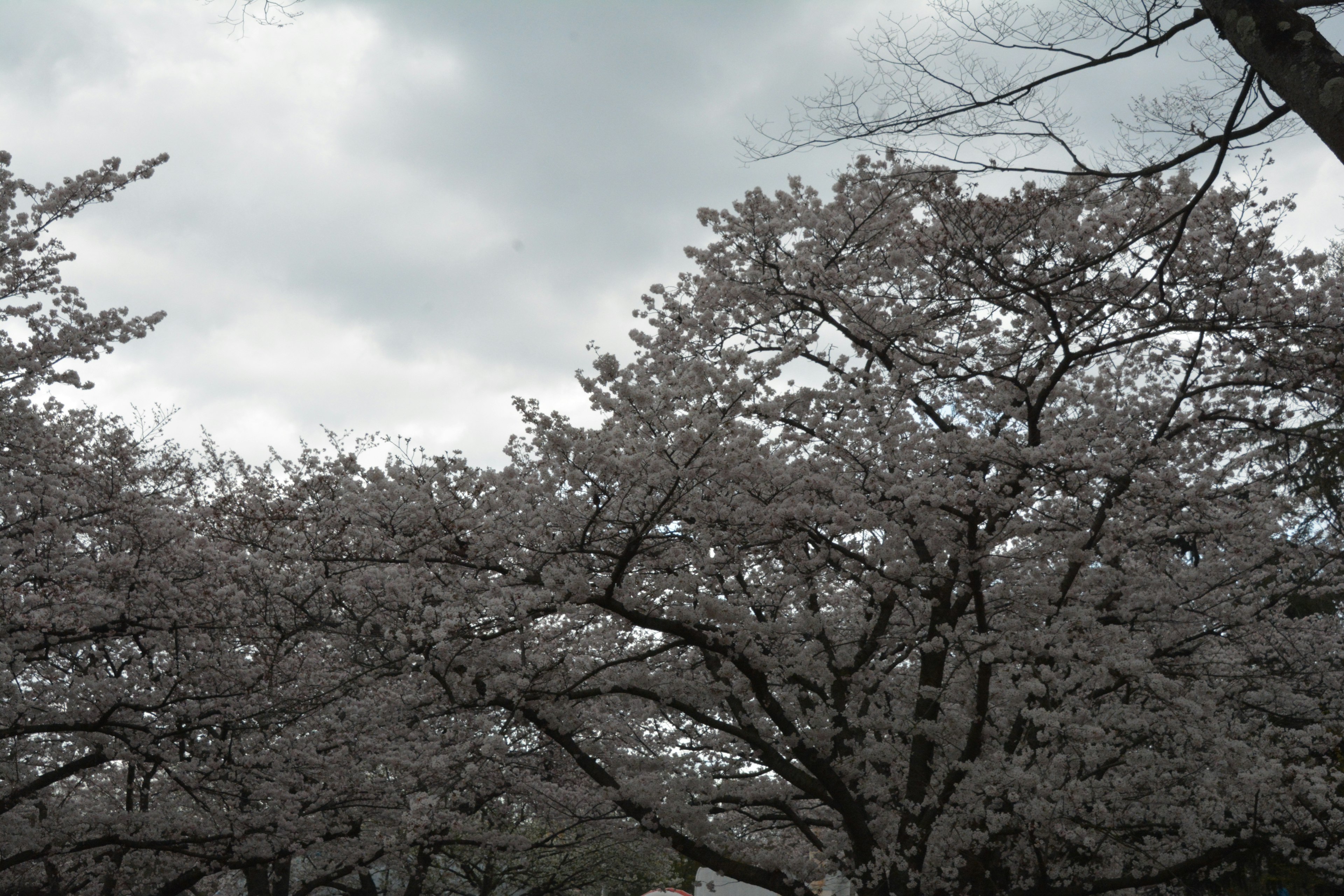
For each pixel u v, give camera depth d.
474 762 10.38
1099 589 10.38
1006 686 9.98
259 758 10.04
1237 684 10.62
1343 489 10.47
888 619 10.68
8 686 8.94
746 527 8.56
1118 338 9.50
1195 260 9.45
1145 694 9.83
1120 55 5.36
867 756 9.79
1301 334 8.96
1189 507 9.68
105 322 9.73
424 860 12.67
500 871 16.77
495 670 9.33
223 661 10.09
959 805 9.40
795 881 9.29
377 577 9.29
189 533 9.73
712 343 10.32
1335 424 9.70
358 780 10.64
